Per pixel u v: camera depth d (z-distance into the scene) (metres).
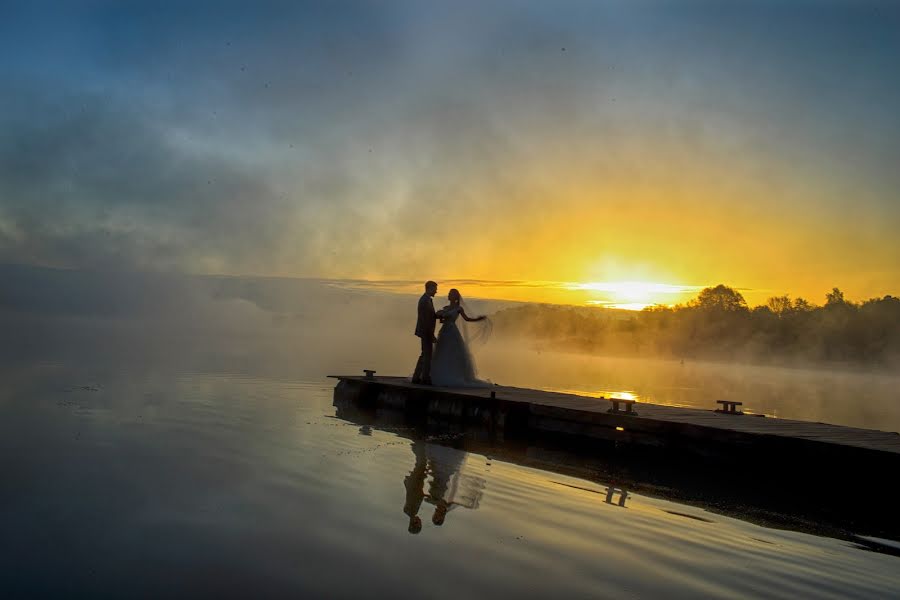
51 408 14.37
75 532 6.56
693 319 117.56
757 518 8.39
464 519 7.48
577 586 5.61
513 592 5.43
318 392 21.02
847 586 5.90
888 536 7.80
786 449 11.21
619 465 11.73
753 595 5.56
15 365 24.09
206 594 5.21
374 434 13.55
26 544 6.20
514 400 15.82
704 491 9.86
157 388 19.00
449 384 19.19
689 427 12.57
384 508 7.77
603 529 7.38
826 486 10.64
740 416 15.05
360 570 5.80
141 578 5.48
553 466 11.24
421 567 5.91
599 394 26.23
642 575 5.93
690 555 6.59
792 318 110.50
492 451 12.48
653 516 8.12
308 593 5.29
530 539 6.85
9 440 10.84
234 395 18.53
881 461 9.99
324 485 8.70
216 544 6.32
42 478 8.55
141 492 8.03
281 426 13.55
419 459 11.05
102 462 9.52
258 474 9.12
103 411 14.24
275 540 6.48
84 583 5.36
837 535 7.75
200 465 9.52
